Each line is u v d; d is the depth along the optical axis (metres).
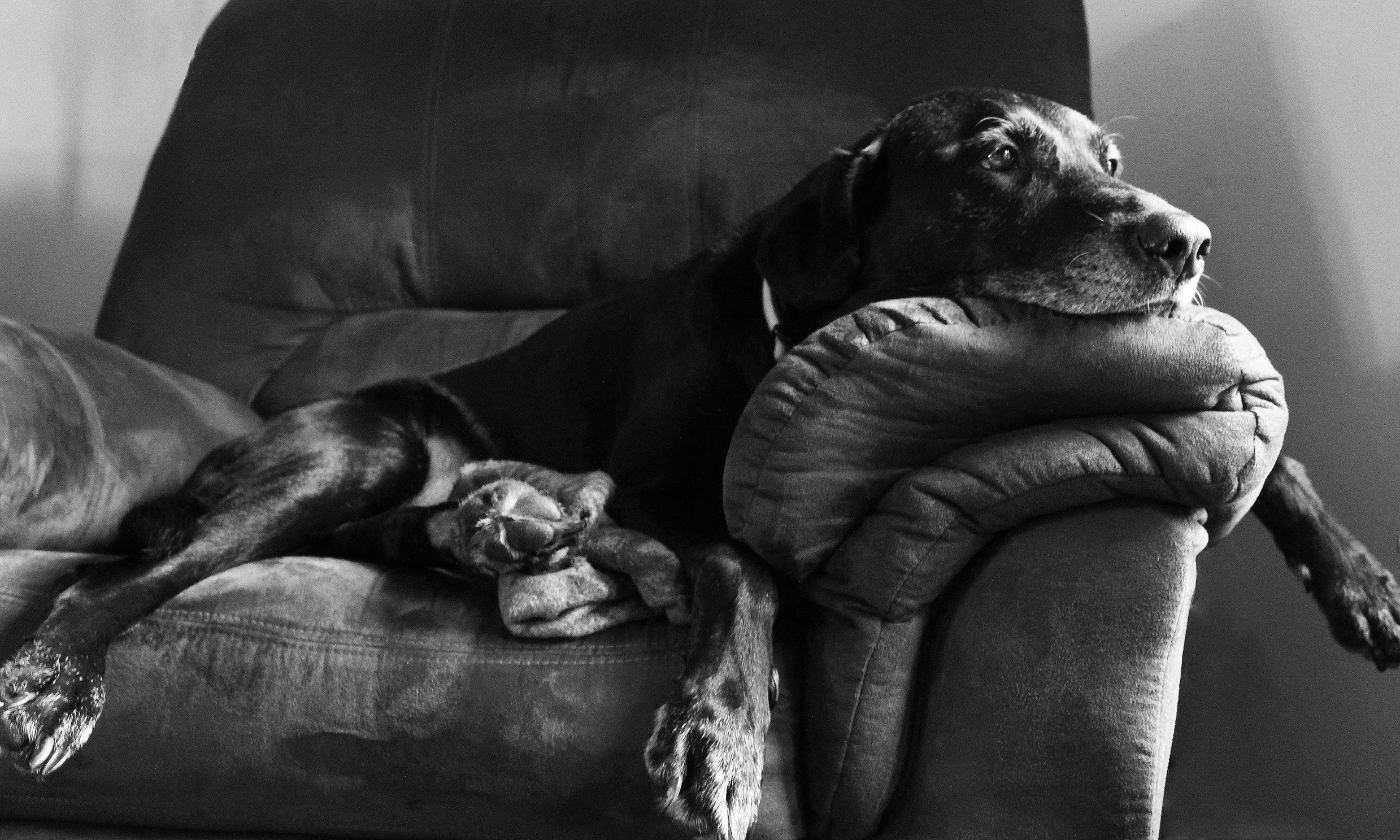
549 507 1.49
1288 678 2.18
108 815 1.47
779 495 1.31
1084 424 1.25
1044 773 1.23
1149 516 1.23
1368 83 2.03
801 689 1.38
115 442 1.92
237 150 2.65
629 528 1.60
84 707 1.41
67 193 3.39
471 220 2.55
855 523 1.32
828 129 2.38
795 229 1.69
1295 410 2.19
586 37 2.58
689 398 1.74
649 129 2.47
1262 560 2.28
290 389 2.50
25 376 1.79
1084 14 2.42
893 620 1.30
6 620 1.53
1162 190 2.68
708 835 1.21
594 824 1.33
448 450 2.17
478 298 2.59
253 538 1.77
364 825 1.41
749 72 2.45
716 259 1.89
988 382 1.25
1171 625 1.22
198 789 1.42
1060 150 1.63
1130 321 1.26
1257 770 2.27
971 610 1.29
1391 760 1.91
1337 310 2.09
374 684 1.39
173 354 2.55
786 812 1.34
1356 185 2.05
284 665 1.42
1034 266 1.54
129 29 3.40
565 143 2.53
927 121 1.69
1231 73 2.45
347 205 2.58
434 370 2.45
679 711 1.24
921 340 1.26
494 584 1.49
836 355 1.28
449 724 1.36
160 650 1.46
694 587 1.37
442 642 1.41
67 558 1.61
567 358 2.10
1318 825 2.09
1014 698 1.25
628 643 1.37
